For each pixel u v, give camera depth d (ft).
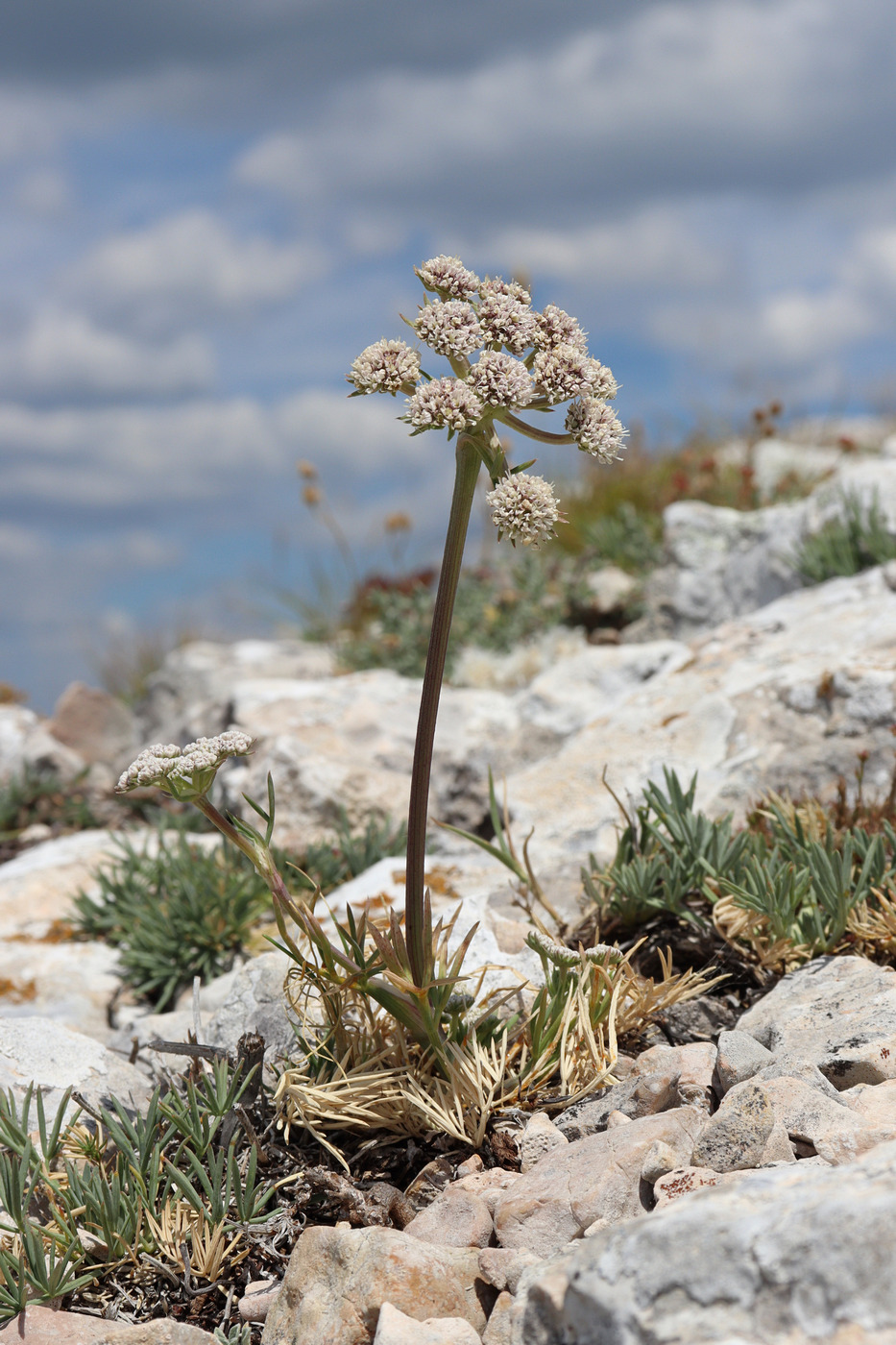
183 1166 1.31
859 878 1.50
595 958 1.37
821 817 1.60
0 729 3.46
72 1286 1.23
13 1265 1.22
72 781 2.99
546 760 1.93
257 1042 1.35
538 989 1.43
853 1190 1.09
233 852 1.94
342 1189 1.26
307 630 4.13
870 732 1.73
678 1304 1.08
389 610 3.39
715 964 1.49
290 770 2.18
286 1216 1.28
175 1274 1.25
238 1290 1.25
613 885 1.53
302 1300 1.20
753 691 1.85
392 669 3.23
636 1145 1.22
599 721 1.98
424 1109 1.29
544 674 2.40
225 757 1.29
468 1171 1.28
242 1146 1.32
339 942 1.55
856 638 1.90
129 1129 1.30
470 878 1.71
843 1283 1.06
